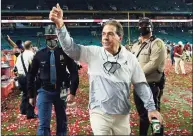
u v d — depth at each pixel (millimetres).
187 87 11328
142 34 4465
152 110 2953
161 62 4328
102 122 2848
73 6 36250
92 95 2914
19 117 6824
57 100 4496
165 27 38344
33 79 4727
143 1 38219
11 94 9477
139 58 4457
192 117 6906
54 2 35375
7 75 9719
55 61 4441
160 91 4535
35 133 5801
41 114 4375
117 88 2830
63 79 4496
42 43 31547
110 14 36312
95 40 35719
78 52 2906
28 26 34312
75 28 36500
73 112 7336
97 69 2873
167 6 38125
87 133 5777
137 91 3029
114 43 2857
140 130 4559
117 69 2846
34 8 34062
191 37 37562
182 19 37938
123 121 2938
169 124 6277
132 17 36812
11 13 33844
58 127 4645
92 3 37250
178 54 15227
